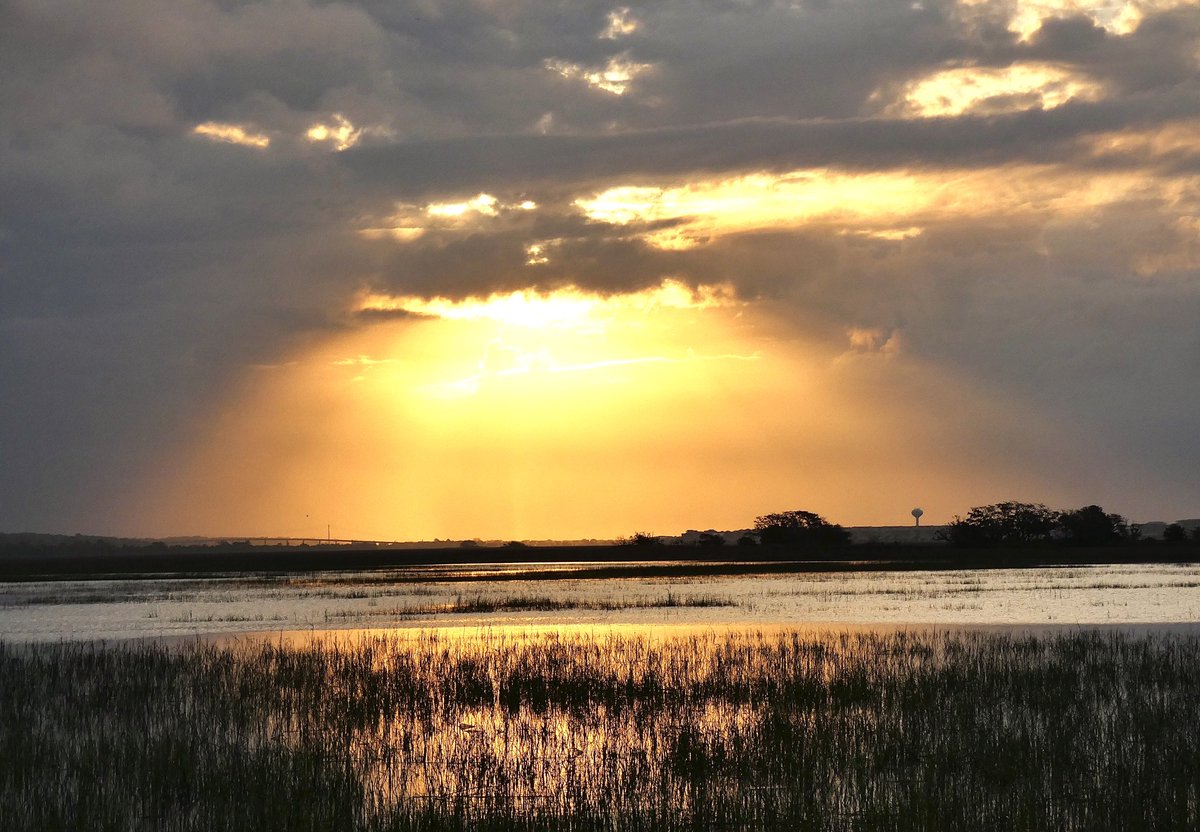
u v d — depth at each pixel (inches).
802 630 1882.4
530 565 5782.5
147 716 1104.8
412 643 1728.6
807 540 6978.4
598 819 733.3
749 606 2461.9
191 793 808.9
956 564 4586.6
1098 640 1530.5
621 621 2145.7
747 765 862.5
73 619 2393.0
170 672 1362.0
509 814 739.4
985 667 1289.4
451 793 813.2
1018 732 952.3
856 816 734.5
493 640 1766.7
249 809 764.6
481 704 1149.7
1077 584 3083.2
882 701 1114.7
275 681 1291.8
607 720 1067.3
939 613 2231.8
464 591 3260.3
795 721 1014.4
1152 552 5108.3
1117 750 863.1
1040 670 1251.8
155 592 3444.9
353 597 3024.1
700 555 6417.3
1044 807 733.3
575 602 2659.9
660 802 767.7
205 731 1027.3
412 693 1202.0
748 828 717.3
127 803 785.6
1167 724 957.8
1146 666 1259.8
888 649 1519.4
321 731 1019.3
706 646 1604.3
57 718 1099.9
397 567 5802.2
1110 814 719.7
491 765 878.4
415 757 925.2
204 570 5713.6
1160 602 2434.8
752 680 1245.1
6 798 800.3
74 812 768.3
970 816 719.7
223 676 1328.7
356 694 1202.0
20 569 6451.8
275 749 943.7
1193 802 746.2
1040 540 5910.4
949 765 848.9
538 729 1031.0
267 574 4945.9
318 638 1843.0
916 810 727.7
